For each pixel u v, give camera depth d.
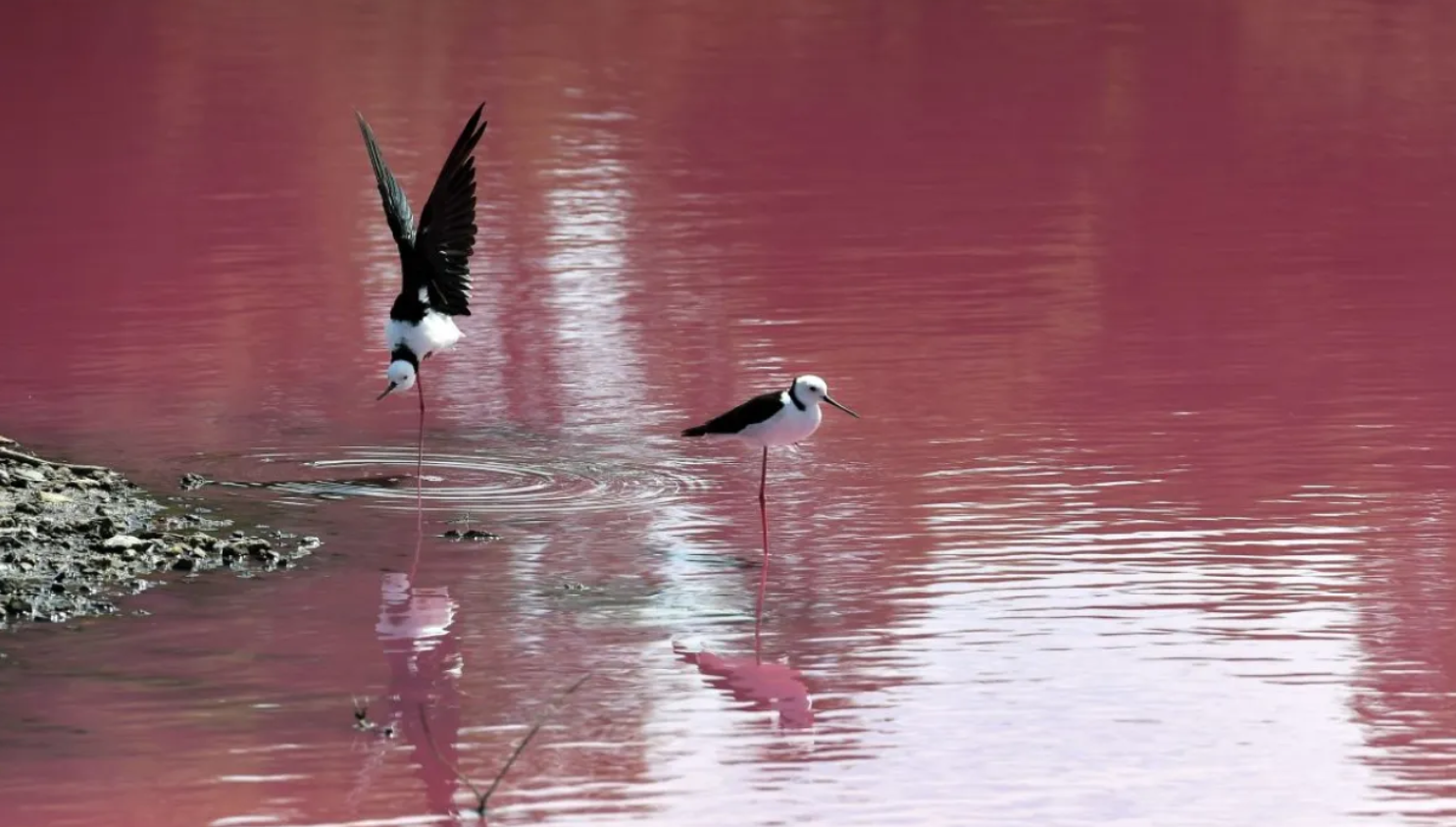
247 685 10.21
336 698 10.05
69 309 19.48
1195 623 10.98
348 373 17.00
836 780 9.04
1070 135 29.39
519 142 29.34
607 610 11.36
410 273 13.57
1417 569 11.79
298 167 27.56
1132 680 10.20
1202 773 9.06
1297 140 28.58
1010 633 10.88
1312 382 16.23
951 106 32.03
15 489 13.25
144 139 29.80
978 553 12.23
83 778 9.04
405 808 8.77
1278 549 12.17
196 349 17.86
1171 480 13.65
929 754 9.31
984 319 18.67
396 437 15.01
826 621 11.14
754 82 34.62
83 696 10.05
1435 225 22.84
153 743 9.48
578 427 15.24
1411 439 14.52
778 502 13.38
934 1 44.28
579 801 8.84
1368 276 20.33
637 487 13.78
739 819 8.62
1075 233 22.73
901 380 16.52
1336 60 35.78
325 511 13.23
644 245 22.41
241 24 42.53
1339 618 11.02
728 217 23.95
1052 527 12.70
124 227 23.69
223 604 11.43
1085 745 9.40
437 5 45.06
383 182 13.92
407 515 13.16
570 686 10.21
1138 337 17.88
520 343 17.98
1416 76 34.00
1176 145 28.44
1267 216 23.58
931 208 24.34
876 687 10.17
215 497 13.46
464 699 10.03
